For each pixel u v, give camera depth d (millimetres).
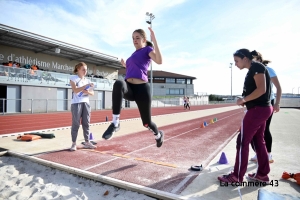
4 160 3834
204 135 6469
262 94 2402
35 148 4465
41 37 17812
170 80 49562
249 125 2549
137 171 3066
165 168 3221
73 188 2621
